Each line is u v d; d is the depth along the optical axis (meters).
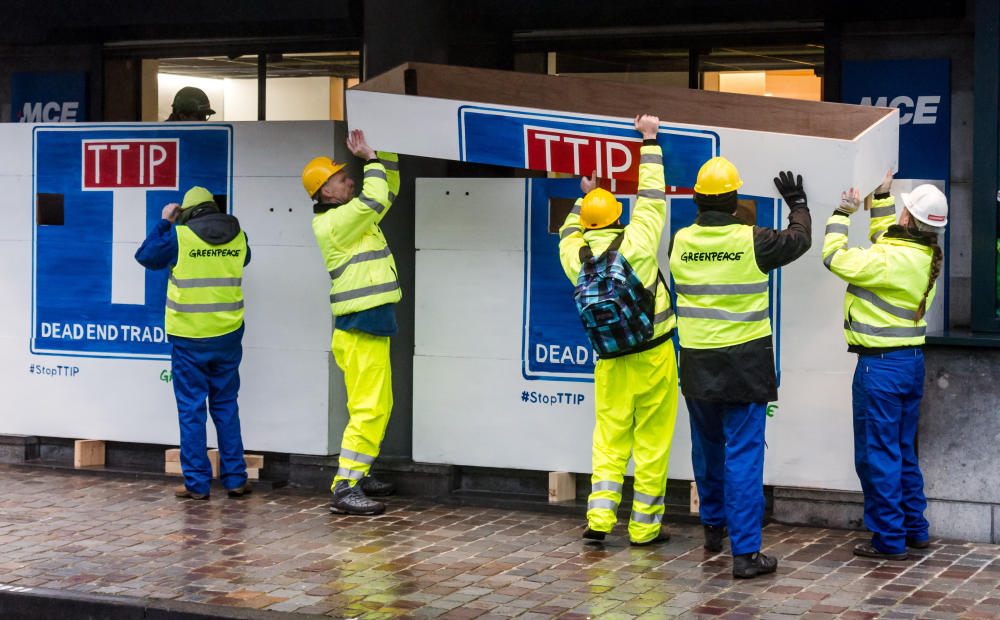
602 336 6.82
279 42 10.26
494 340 8.19
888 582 6.35
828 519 7.56
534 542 7.24
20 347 9.30
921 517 7.02
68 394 9.21
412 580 6.41
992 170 7.38
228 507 8.11
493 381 8.20
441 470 8.34
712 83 9.35
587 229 7.10
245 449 8.75
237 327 8.33
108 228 9.02
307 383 8.60
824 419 7.56
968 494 7.22
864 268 6.66
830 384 7.54
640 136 7.12
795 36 9.08
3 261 9.30
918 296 6.73
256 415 8.71
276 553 6.95
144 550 7.00
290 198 8.58
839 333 7.51
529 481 8.30
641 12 9.08
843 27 8.78
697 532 7.53
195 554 6.92
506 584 6.34
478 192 8.17
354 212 7.72
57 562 6.73
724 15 9.02
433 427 8.34
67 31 10.52
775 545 7.14
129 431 9.07
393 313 7.99
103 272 9.06
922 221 6.69
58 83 10.75
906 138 8.69
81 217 9.09
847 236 7.13
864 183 6.80
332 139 8.48
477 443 8.25
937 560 6.79
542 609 5.91
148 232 8.93
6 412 9.38
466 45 9.58
